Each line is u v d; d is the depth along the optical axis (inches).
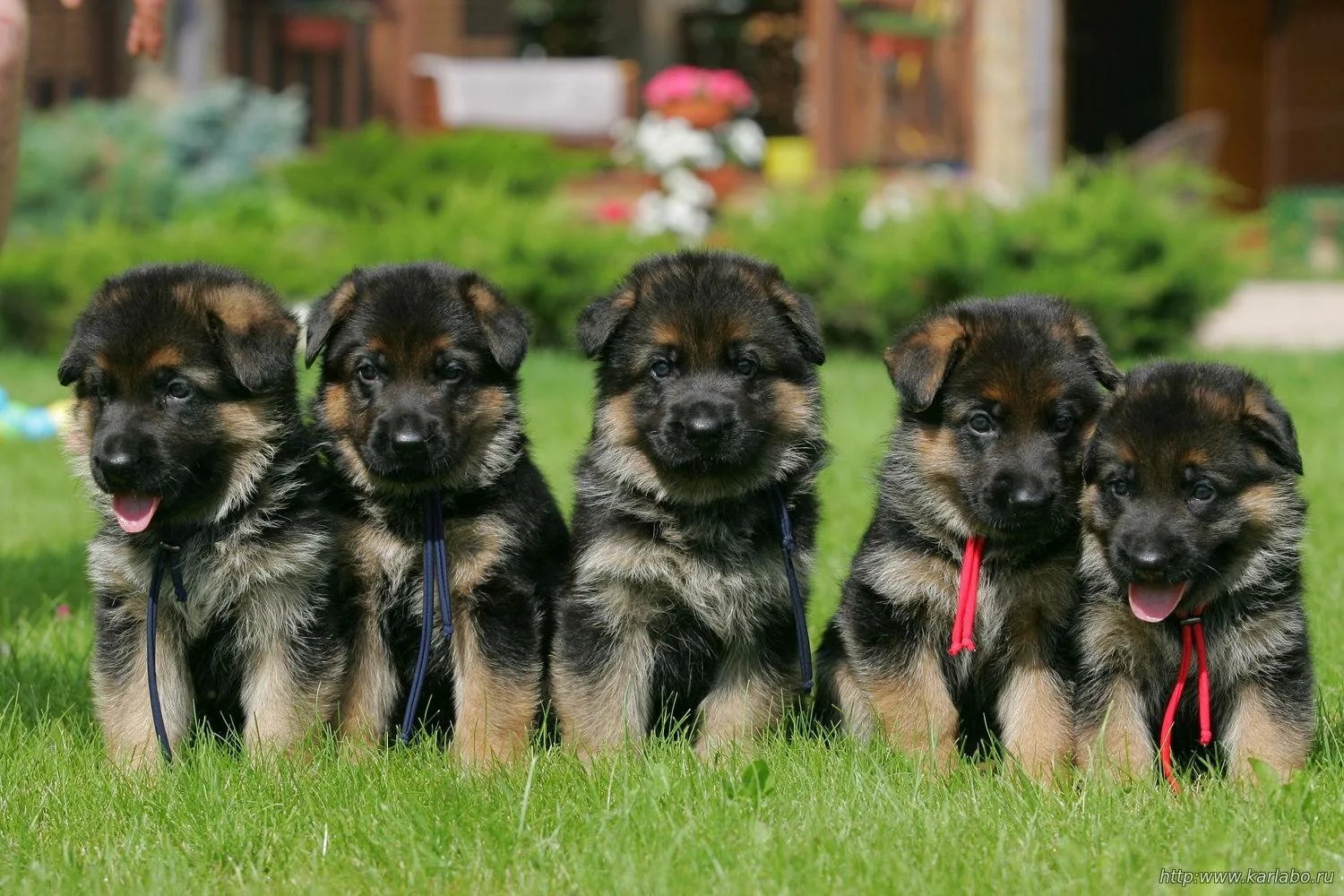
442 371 232.4
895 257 661.9
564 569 242.4
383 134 801.6
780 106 1145.4
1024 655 227.1
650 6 1170.6
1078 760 215.3
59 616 291.4
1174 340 664.4
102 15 897.5
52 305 715.4
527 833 181.5
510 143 824.3
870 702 225.9
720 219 792.9
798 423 238.2
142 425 213.2
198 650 230.1
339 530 232.7
